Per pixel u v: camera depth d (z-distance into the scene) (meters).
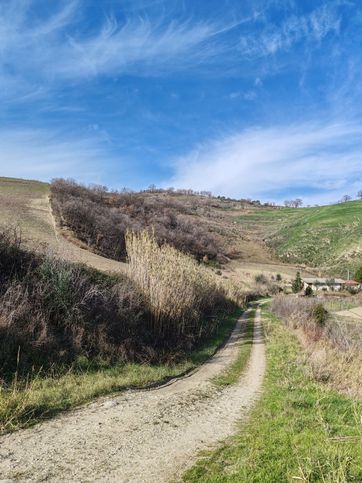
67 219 43.84
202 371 13.17
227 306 34.41
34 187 68.88
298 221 134.88
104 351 11.91
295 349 17.08
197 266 24.69
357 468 5.36
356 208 130.38
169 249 20.11
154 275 16.59
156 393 9.89
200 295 22.91
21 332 10.21
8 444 6.04
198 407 8.99
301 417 7.82
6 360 9.16
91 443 6.32
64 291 12.62
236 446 6.48
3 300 10.98
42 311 11.70
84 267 15.95
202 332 19.38
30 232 31.67
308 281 75.69
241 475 5.25
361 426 6.98
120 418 7.63
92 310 13.22
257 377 12.52
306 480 4.90
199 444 6.62
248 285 63.69
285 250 108.25
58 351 10.67
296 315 27.08
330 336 18.72
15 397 7.42
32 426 6.80
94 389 9.01
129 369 11.50
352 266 86.12
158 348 14.30
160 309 15.45
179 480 5.20
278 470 5.38
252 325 27.27
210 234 94.19
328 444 6.12
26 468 5.32
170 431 7.18
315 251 102.25
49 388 8.62
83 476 5.22
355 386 10.78
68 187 69.06
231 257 88.50
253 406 9.28
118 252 40.44
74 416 7.50
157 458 5.93
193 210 145.38
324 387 10.59
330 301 44.44
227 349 17.80
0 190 60.06
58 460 5.63
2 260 13.03
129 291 15.39
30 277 12.95
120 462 5.71
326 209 138.00
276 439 6.60
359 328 23.91
